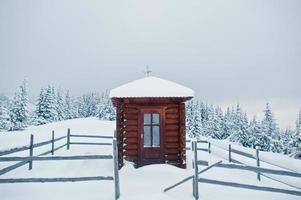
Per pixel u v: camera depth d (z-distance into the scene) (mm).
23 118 44875
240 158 13258
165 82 11891
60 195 7570
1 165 11031
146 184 8836
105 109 59156
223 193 8062
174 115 11750
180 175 10062
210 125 59188
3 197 7402
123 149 11258
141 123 11547
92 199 7234
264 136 40500
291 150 27266
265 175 9242
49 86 49594
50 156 6922
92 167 11125
